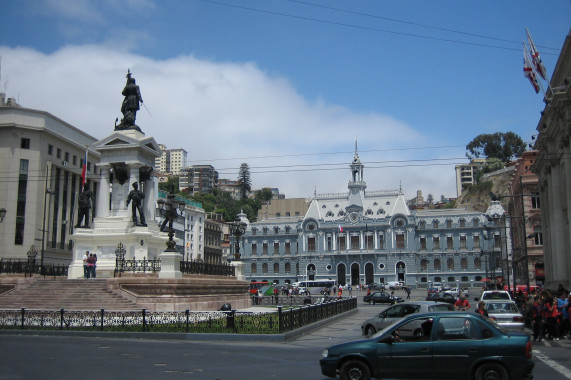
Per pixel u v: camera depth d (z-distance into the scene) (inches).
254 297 2331.4
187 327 1003.3
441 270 5068.9
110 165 1779.0
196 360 717.9
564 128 1637.6
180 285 1376.7
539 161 2181.3
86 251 1577.3
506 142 7057.1
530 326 1220.5
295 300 2372.0
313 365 684.1
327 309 1427.2
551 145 1910.7
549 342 981.2
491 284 3351.4
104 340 951.6
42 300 1332.4
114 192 1779.0
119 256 1518.2
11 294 1376.7
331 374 561.9
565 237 1875.0
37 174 3038.9
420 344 542.6
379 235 5221.5
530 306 1034.7
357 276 5251.0
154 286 1353.3
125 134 1793.8
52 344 877.2
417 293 4229.8
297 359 735.7
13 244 2933.1
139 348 836.6
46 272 1653.5
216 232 6131.9
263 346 885.8
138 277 1416.1
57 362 684.7
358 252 5211.6
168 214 1441.9
